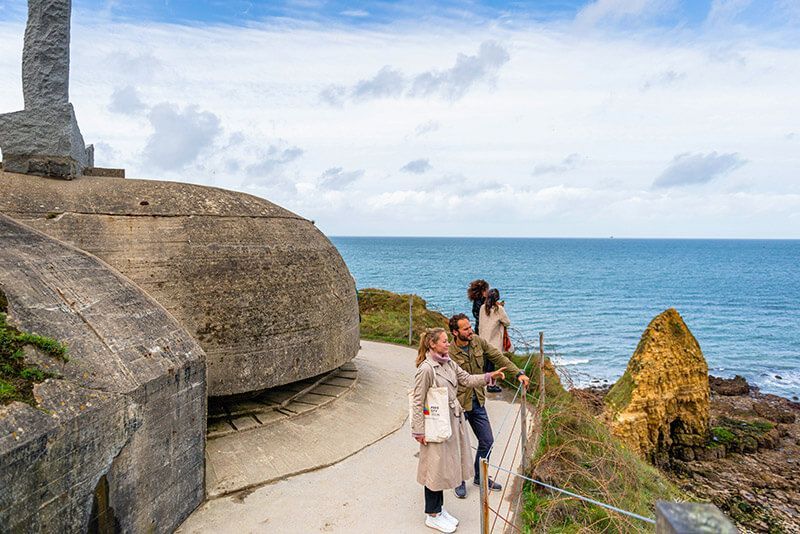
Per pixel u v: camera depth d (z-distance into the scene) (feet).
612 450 24.47
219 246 22.52
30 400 11.03
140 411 13.98
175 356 16.22
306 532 16.16
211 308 21.25
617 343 108.88
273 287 23.12
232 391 21.29
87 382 12.74
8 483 9.78
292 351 23.17
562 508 18.17
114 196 22.43
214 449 20.39
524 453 20.15
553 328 126.41
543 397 26.13
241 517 16.85
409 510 17.48
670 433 45.03
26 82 22.81
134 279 20.33
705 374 44.11
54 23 22.98
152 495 14.71
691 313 164.76
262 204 26.89
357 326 29.07
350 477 19.77
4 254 15.02
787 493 38.52
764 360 103.35
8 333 12.23
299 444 21.67
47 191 21.50
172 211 22.70
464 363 18.67
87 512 12.06
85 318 14.64
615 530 17.71
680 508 6.66
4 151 22.58
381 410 26.55
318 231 29.32
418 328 51.34
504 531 16.49
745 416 59.98
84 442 11.89
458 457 16.02
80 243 20.15
